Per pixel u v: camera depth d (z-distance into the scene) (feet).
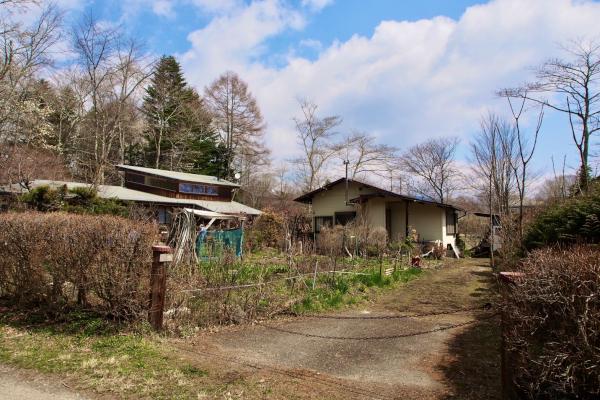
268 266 44.04
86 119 111.34
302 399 14.57
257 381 16.03
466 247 102.06
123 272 21.20
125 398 14.08
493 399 14.76
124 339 19.86
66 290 22.85
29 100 77.61
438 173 148.05
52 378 15.49
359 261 54.34
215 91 147.74
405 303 34.19
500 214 56.08
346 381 16.61
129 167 95.81
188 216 41.04
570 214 26.40
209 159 150.00
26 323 22.15
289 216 90.89
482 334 23.82
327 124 152.56
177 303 23.45
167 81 139.85
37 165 78.74
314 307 29.94
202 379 15.97
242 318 25.54
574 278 11.55
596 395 11.24
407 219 81.61
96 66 94.94
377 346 21.71
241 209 99.40
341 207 87.76
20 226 23.56
